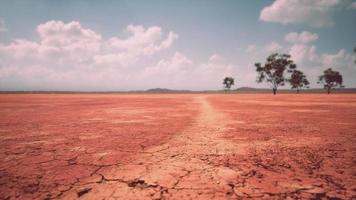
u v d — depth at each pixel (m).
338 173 3.53
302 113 13.22
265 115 12.30
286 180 3.26
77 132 7.24
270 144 5.53
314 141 5.80
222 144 5.56
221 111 15.00
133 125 8.74
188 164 4.05
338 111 14.35
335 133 6.87
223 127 8.21
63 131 7.42
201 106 20.39
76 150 5.02
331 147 5.18
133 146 5.37
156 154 4.70
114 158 4.42
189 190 2.97
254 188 3.00
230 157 4.46
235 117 11.42
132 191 2.97
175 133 7.05
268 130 7.51
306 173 3.54
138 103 25.97
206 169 3.78
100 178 3.42
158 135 6.73
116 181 3.30
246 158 4.38
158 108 17.97
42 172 3.67
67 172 3.67
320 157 4.40
